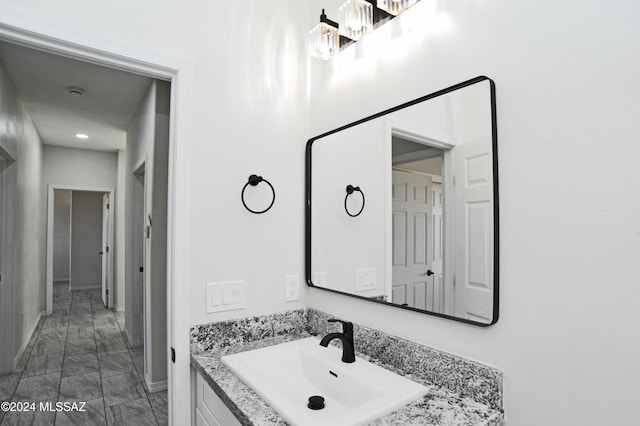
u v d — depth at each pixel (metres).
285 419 0.93
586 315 0.84
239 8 1.63
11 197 3.11
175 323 1.42
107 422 2.33
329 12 1.71
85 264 7.47
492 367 1.01
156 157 2.63
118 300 5.40
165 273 2.74
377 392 1.09
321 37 1.56
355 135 1.52
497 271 1.00
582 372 0.84
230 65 1.58
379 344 1.36
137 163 3.39
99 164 5.57
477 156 1.05
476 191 1.05
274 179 1.70
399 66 1.34
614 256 0.80
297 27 1.81
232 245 1.56
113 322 4.71
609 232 0.80
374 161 1.42
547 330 0.90
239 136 1.59
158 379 2.74
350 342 1.32
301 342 1.55
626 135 0.78
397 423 0.92
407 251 1.26
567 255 0.87
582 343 0.84
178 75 1.45
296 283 1.76
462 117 1.10
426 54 1.24
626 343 0.78
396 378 1.17
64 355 3.48
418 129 1.24
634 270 0.77
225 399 1.09
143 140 3.14
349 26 1.43
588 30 0.85
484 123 1.04
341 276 1.57
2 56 2.46
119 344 3.82
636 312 0.76
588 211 0.84
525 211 0.95
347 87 1.59
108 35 1.31
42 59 2.50
